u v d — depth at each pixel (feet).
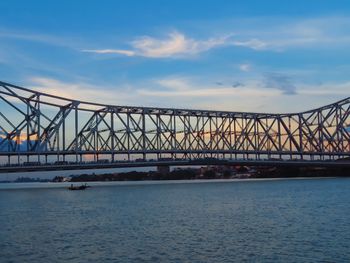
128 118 582.76
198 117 641.40
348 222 203.72
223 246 159.02
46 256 150.82
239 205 295.28
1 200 391.65
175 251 153.48
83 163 529.04
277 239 168.66
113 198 386.32
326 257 141.69
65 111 539.29
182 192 456.45
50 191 552.82
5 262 144.15
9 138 500.33
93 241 173.47
